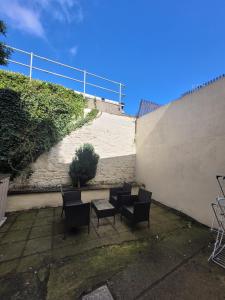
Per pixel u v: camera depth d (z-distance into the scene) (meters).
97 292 1.83
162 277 2.09
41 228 3.37
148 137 6.04
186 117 4.36
